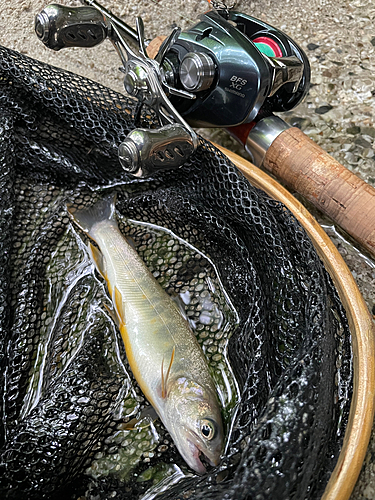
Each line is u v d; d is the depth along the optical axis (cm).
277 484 18
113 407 22
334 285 24
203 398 22
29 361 24
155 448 22
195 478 21
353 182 26
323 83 35
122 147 21
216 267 25
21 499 20
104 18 24
